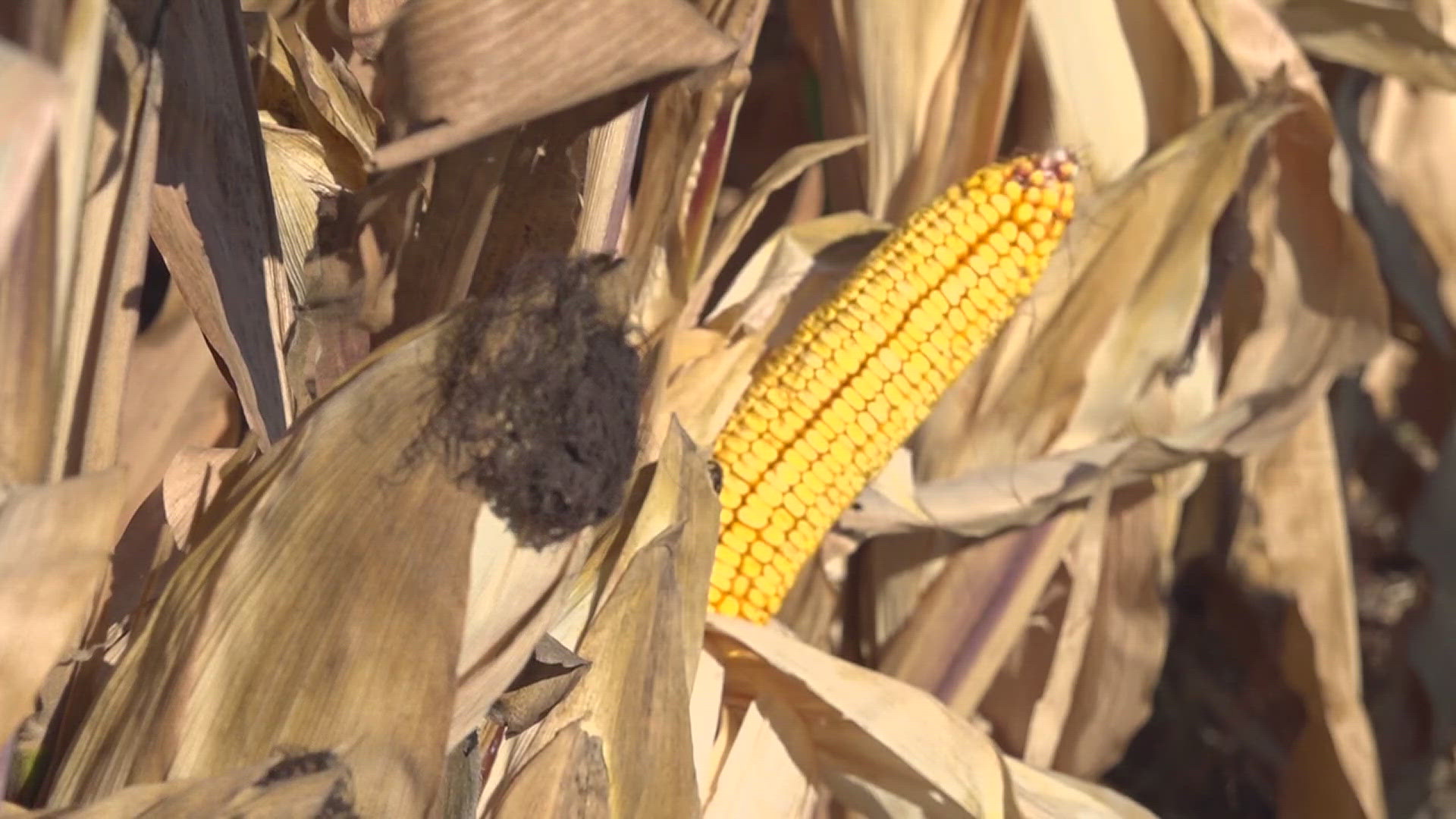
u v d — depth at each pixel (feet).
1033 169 2.22
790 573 2.16
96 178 1.65
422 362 1.67
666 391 2.23
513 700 1.81
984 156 2.62
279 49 2.01
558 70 1.57
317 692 1.65
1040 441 2.58
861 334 2.17
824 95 2.74
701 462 1.94
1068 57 2.63
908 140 2.64
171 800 1.59
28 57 1.22
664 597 1.84
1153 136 2.68
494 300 1.65
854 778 2.26
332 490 1.67
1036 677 2.67
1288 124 2.75
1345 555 2.79
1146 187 2.56
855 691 2.14
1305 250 2.76
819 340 2.18
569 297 1.65
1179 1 2.61
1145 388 2.64
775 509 2.13
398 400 1.67
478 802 1.85
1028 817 2.21
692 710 2.12
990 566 2.56
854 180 2.72
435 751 1.65
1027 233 2.21
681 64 1.56
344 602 1.66
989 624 2.56
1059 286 2.57
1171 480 2.71
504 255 1.82
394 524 1.66
